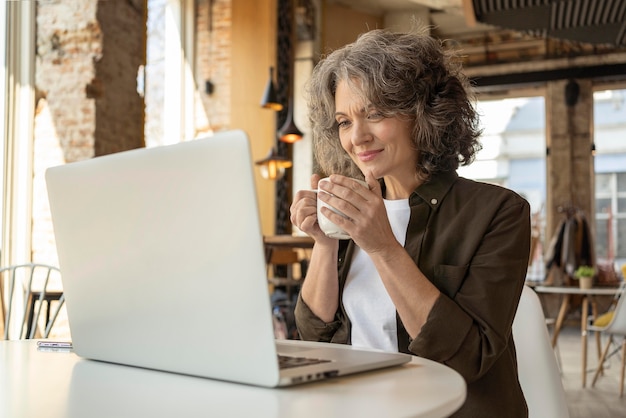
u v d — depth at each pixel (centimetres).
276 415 71
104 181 98
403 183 145
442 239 131
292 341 131
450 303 115
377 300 139
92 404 79
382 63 134
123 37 517
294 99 955
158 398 81
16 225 483
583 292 542
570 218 1039
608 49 1137
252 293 82
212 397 81
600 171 1146
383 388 85
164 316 94
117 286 100
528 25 751
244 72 776
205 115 775
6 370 103
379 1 1073
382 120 137
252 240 81
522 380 143
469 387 123
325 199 112
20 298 473
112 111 505
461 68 147
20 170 486
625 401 460
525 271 128
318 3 979
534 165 1184
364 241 112
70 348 124
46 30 492
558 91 1147
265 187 769
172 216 89
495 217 130
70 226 106
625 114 1136
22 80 489
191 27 780
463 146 144
